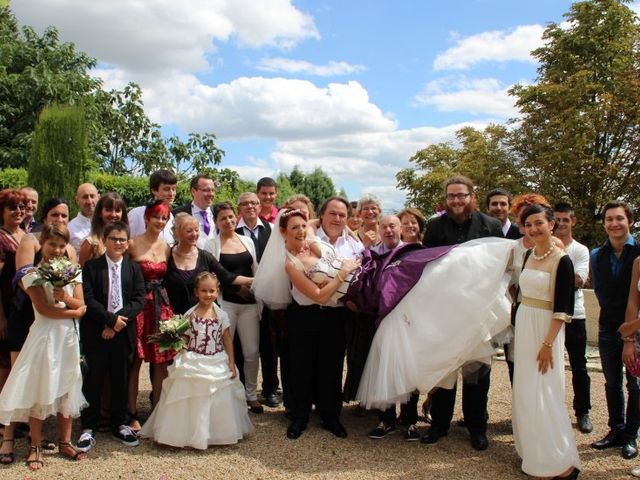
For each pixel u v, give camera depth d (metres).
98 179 15.77
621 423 5.25
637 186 21.16
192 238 5.54
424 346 5.05
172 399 5.05
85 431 5.03
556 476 4.51
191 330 5.23
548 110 22.20
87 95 22.55
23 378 4.54
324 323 5.40
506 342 5.54
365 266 5.46
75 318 4.79
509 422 5.97
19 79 22.11
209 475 4.56
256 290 5.66
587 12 22.69
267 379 6.47
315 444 5.25
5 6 28.97
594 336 10.62
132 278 5.19
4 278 5.16
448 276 5.15
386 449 5.19
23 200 5.29
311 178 46.75
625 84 20.86
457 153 27.03
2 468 4.54
